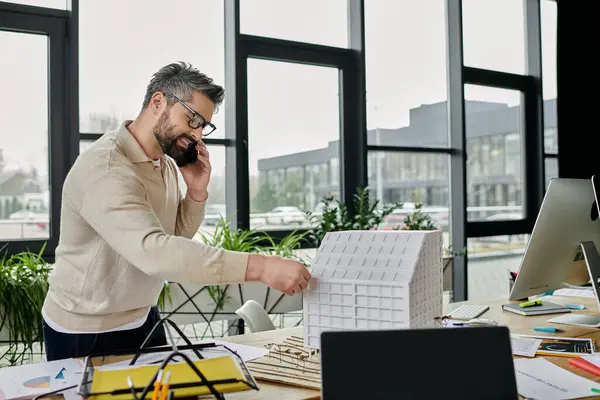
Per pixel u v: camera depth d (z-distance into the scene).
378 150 4.12
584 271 2.23
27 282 2.72
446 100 4.48
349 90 4.01
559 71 4.44
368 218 3.69
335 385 0.98
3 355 2.73
